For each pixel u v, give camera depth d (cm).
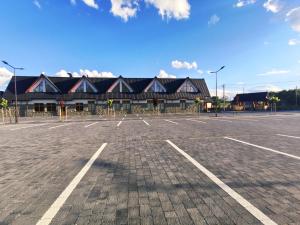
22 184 474
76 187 450
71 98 3566
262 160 631
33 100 3494
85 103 3641
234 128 1472
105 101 3684
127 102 3784
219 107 5253
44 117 3369
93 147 874
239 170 542
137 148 838
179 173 527
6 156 747
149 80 4100
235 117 2777
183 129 1462
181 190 426
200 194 406
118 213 341
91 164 622
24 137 1220
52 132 1441
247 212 338
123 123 2070
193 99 4006
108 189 437
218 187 438
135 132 1343
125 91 3881
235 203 368
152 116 3225
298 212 337
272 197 389
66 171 561
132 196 402
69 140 1070
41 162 656
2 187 459
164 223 311
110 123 2097
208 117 2844
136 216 331
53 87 3641
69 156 726
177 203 371
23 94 3506
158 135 1189
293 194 400
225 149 791
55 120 2716
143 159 668
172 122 2088
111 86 3775
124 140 1037
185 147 842
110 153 759
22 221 324
